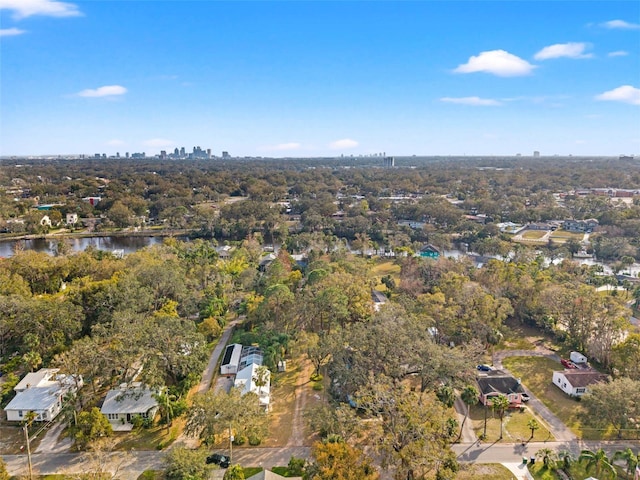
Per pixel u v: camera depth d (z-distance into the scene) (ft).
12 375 225.15
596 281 378.73
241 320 327.88
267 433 187.52
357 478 138.10
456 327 270.67
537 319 312.09
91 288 287.89
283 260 432.66
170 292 318.04
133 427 196.95
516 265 382.63
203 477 155.94
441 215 651.25
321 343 233.14
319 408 185.88
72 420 189.88
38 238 631.56
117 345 212.43
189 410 180.96
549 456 173.47
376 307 315.58
